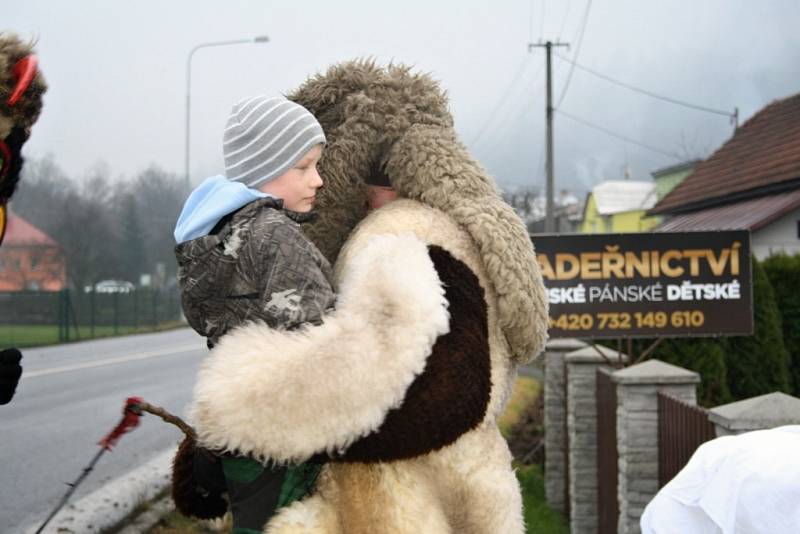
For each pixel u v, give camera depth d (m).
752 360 8.89
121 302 32.56
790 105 19.56
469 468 1.94
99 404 11.45
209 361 1.82
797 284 9.95
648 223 45.06
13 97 1.98
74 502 5.55
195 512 2.27
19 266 38.38
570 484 7.38
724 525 2.50
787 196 16.12
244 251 1.91
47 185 43.28
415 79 2.24
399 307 1.82
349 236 2.19
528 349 2.12
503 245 2.03
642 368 5.51
